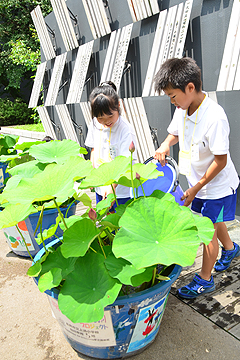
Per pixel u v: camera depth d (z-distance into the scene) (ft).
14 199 3.51
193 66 4.56
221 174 5.05
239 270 6.14
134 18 10.88
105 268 3.43
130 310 3.48
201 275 5.38
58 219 4.06
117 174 3.75
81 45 15.53
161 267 4.50
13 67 38.68
